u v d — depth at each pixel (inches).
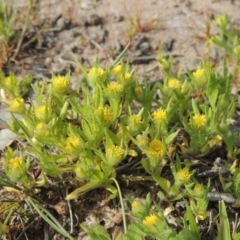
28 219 19.2
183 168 19.4
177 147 20.2
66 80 19.7
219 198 19.1
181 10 25.9
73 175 19.7
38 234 19.1
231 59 23.5
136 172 19.8
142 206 18.0
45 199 19.5
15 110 19.6
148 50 24.4
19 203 19.3
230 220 18.9
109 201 19.4
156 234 17.7
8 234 19.0
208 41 23.6
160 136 19.6
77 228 19.1
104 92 19.7
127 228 18.9
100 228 18.6
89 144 18.9
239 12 25.7
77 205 19.4
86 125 18.8
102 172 18.9
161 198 19.0
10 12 24.7
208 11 25.8
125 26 25.4
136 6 26.2
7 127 20.8
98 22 25.5
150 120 20.3
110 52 24.1
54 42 24.8
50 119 19.3
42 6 26.1
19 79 23.4
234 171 19.0
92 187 19.0
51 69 23.8
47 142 19.1
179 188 19.2
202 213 18.5
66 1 26.5
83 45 24.7
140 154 19.9
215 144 20.2
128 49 24.3
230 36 23.5
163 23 25.4
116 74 20.0
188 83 20.5
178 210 19.1
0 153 20.8
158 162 19.0
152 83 23.1
